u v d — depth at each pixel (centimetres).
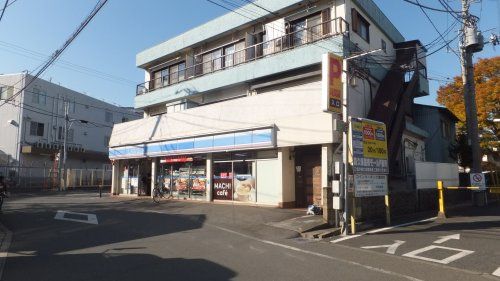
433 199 1805
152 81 2672
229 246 955
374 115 1736
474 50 2092
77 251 898
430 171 1838
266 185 1697
